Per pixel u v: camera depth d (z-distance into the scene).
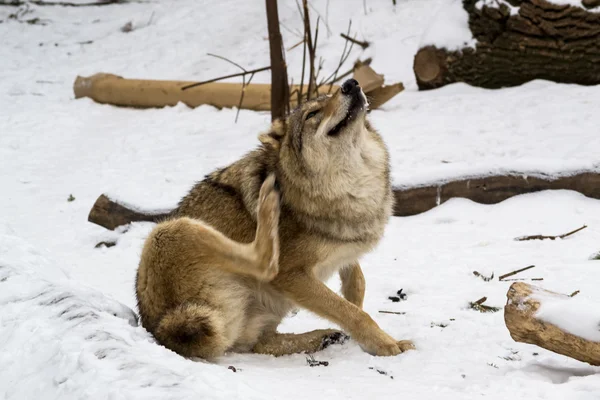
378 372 7.64
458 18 21.48
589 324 6.91
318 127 8.23
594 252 11.20
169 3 33.81
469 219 13.19
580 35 19.50
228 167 9.23
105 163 18.98
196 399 5.69
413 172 14.26
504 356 7.88
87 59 29.31
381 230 8.90
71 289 8.61
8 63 29.50
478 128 17.53
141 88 23.42
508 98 19.45
